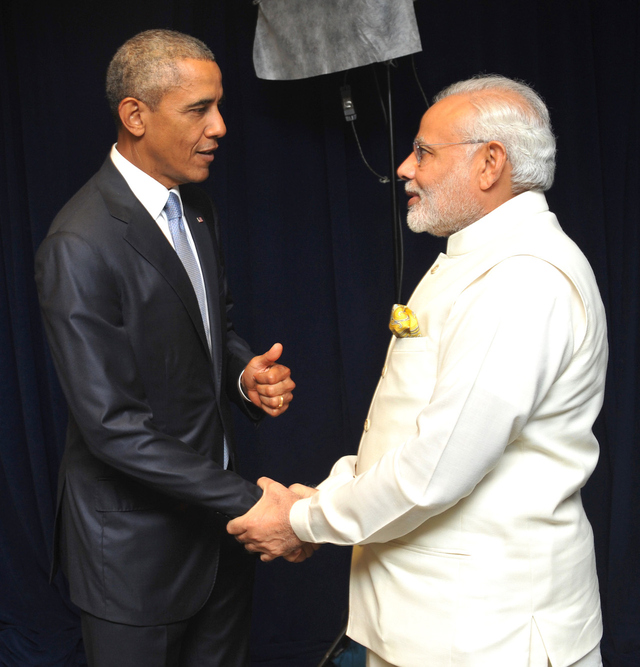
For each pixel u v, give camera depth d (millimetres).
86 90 2508
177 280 1417
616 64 2418
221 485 1349
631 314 2439
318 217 2574
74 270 1286
